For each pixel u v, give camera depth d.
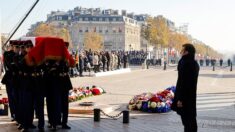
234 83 29.67
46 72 10.53
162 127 11.25
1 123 11.46
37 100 10.41
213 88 24.64
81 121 12.02
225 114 13.92
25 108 10.44
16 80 10.82
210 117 13.20
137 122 12.00
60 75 10.62
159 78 34.91
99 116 12.05
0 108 12.81
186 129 8.81
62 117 10.87
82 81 29.80
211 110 14.92
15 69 10.81
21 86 10.54
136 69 55.84
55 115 10.61
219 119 12.80
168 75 40.22
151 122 12.03
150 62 78.50
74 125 11.37
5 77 11.41
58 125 11.29
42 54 10.43
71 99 15.82
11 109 11.66
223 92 22.00
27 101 10.45
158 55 107.75
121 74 41.44
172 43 126.44
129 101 16.12
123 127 11.16
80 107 13.76
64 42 10.70
